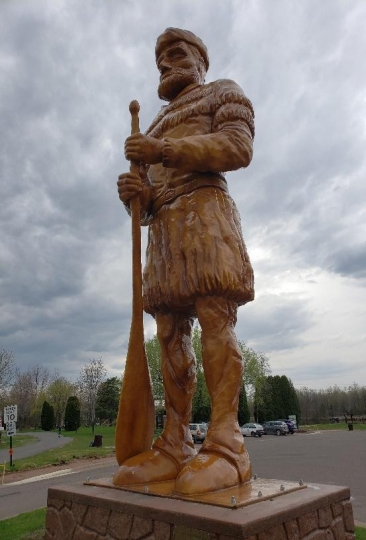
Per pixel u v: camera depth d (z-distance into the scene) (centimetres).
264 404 4834
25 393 6169
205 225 329
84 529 282
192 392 362
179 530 229
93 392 4406
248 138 340
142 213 377
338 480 1059
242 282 328
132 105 352
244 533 205
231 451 295
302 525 241
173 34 400
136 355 333
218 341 320
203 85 384
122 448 327
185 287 327
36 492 1082
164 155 321
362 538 537
